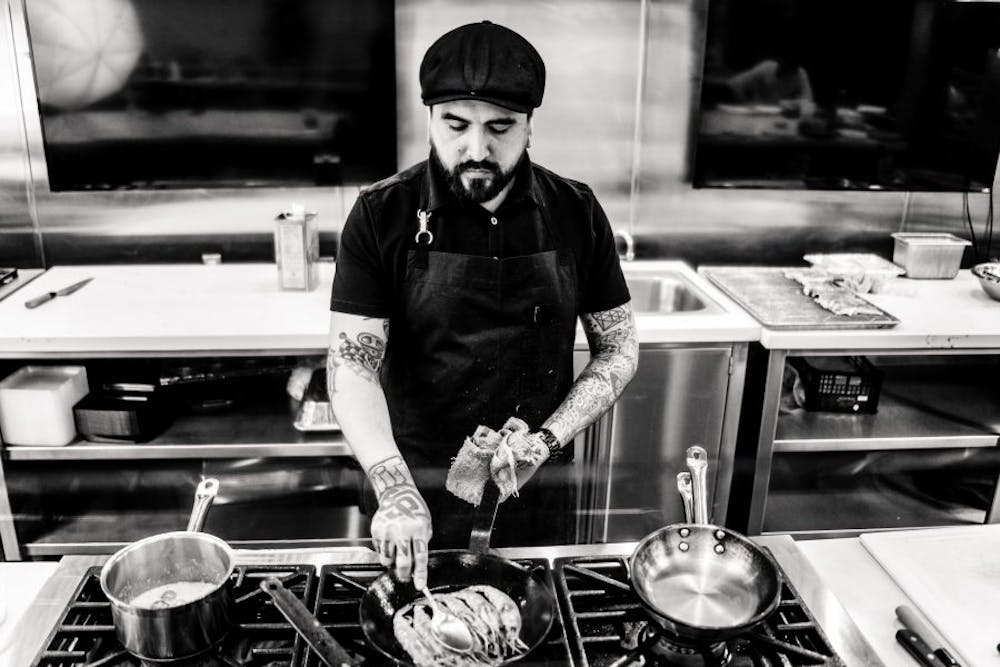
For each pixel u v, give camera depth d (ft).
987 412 9.41
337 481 9.39
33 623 3.66
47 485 8.65
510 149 4.49
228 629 3.36
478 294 5.08
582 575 3.86
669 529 3.80
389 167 9.32
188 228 9.50
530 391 5.36
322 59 8.84
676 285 9.39
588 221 5.29
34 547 8.16
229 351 7.52
